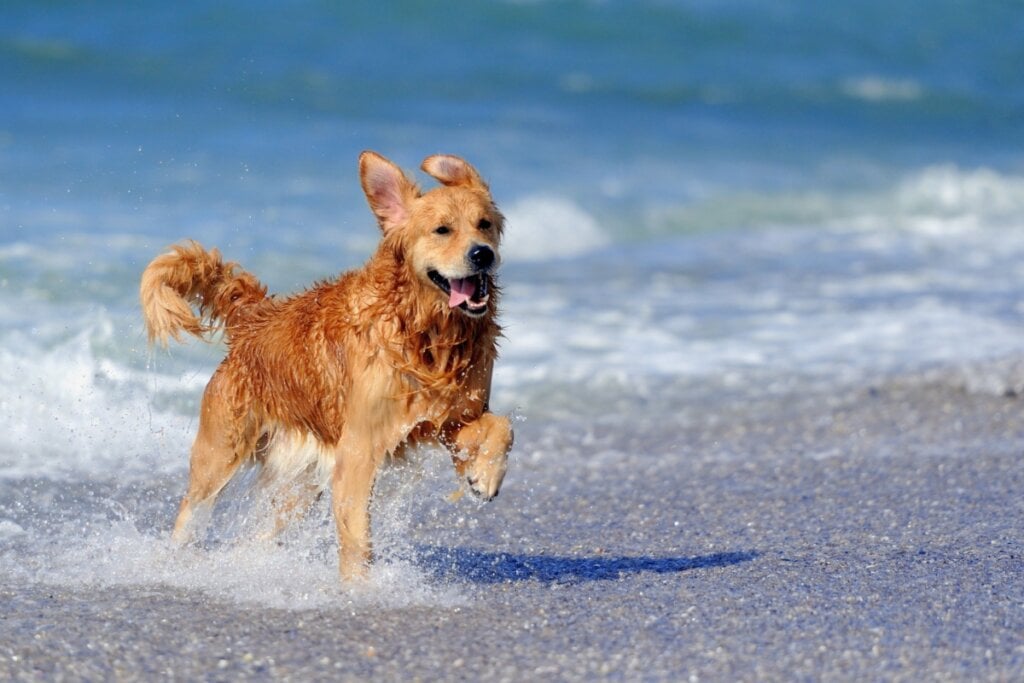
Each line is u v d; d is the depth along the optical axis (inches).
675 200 1087.6
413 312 331.3
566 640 294.7
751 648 287.7
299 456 366.6
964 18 2142.0
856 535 392.8
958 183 1230.3
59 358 530.0
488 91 1460.4
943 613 309.9
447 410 334.6
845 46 1945.1
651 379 604.7
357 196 919.0
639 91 1593.3
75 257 678.5
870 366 630.5
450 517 414.3
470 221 337.4
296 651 287.9
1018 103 1840.6
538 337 660.1
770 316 726.5
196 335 383.2
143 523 402.6
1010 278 840.9
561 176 1111.6
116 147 975.6
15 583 338.3
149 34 1419.8
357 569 331.3
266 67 1375.5
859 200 1165.7
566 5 1722.4
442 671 276.4
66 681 271.4
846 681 268.2
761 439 524.1
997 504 426.0
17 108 1076.5
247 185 914.1
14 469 439.2
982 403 571.5
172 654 286.2
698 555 375.6
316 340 346.9
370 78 1413.6
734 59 1795.0
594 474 474.9
